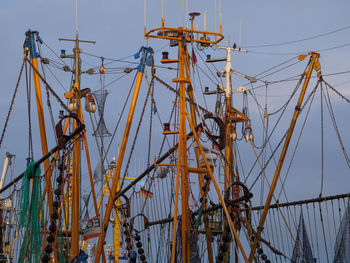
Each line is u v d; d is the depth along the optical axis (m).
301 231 30.05
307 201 30.25
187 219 29.42
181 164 29.70
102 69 35.66
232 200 28.34
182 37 31.25
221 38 32.28
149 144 35.78
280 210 31.95
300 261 29.92
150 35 31.27
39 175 29.50
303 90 33.41
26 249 28.86
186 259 29.34
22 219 29.12
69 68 35.53
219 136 30.92
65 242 32.78
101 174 34.06
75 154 33.06
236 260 30.70
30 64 33.88
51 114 32.03
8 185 33.03
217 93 34.81
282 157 33.25
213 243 31.88
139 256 37.00
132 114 35.56
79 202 32.88
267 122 33.78
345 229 28.05
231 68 34.62
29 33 34.91
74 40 35.91
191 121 32.81
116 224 45.16
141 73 35.66
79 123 29.30
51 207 32.62
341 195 28.67
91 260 44.56
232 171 30.88
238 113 34.56
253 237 31.69
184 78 30.47
